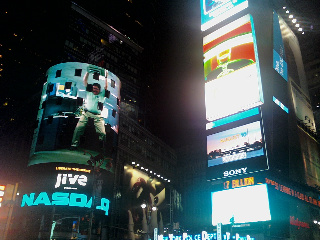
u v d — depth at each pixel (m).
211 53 65.19
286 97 63.12
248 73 57.56
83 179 52.91
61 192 51.25
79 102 57.91
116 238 57.78
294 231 52.25
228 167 54.38
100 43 104.88
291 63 70.81
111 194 56.72
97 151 56.12
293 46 75.19
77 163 53.75
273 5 72.25
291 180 55.78
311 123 71.25
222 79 60.94
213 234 43.66
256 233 49.22
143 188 68.00
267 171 50.66
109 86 63.03
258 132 53.09
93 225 54.41
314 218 58.88
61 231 50.69
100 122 58.56
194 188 81.44
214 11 68.75
